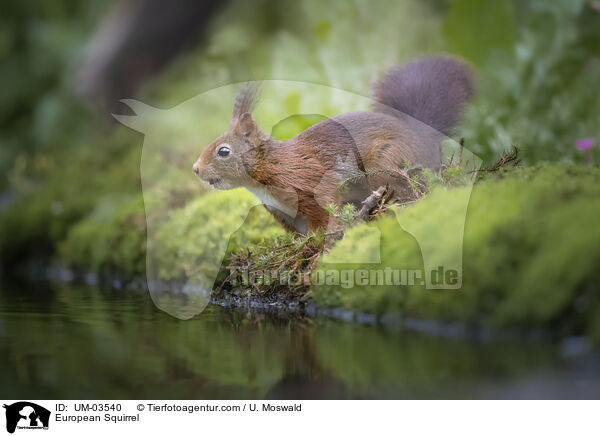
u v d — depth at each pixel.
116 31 19.53
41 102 21.09
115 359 6.79
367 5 17.41
